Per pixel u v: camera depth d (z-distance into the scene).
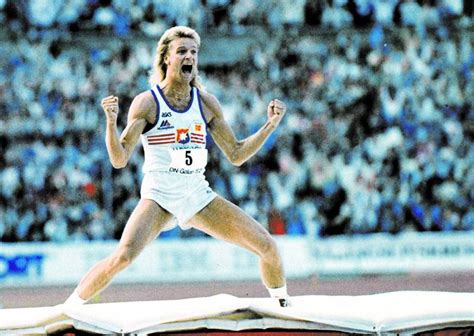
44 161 38.31
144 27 42.56
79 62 41.12
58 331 13.81
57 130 39.22
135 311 13.87
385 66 42.47
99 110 40.00
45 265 33.94
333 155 39.91
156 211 14.11
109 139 13.48
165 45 14.33
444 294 16.17
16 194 37.50
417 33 43.31
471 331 14.72
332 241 36.09
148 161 14.33
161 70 14.47
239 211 14.52
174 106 14.25
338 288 32.91
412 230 39.03
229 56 42.59
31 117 39.41
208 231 14.59
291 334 14.77
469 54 43.22
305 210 38.56
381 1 43.84
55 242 36.28
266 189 38.88
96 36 41.91
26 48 41.12
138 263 34.25
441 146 41.03
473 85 42.56
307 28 43.28
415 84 42.28
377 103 41.53
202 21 43.19
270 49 42.69
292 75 42.12
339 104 41.41
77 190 37.84
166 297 30.66
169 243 34.69
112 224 37.53
